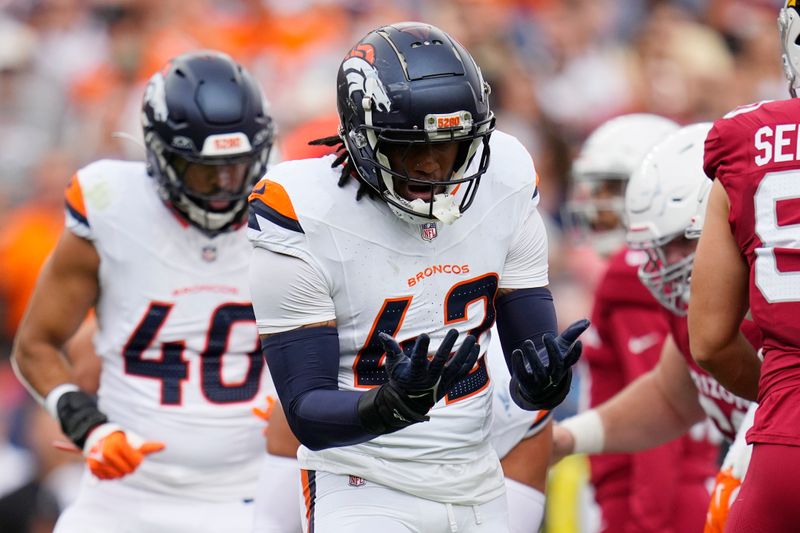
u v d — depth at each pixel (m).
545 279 11.32
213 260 14.23
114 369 14.37
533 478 12.70
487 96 10.42
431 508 10.89
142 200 14.20
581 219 17.86
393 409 9.74
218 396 14.29
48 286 14.27
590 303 24.61
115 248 14.08
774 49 32.97
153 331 14.19
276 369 10.52
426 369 9.63
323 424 10.12
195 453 14.23
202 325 14.21
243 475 14.43
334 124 18.64
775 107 10.62
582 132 33.88
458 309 10.86
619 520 16.83
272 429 12.44
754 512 10.33
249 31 35.62
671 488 15.86
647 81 33.03
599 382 16.94
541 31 35.69
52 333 14.30
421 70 10.10
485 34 32.53
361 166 10.37
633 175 13.27
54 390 14.11
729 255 10.70
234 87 14.03
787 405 10.23
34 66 35.81
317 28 35.34
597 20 37.03
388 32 10.49
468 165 10.42
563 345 10.12
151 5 35.03
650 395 14.23
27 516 20.58
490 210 10.89
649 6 35.06
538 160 29.48
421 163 10.18
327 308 10.58
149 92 14.01
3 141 33.47
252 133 13.92
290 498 12.33
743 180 10.52
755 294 10.44
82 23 36.88
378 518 10.80
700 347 10.85
